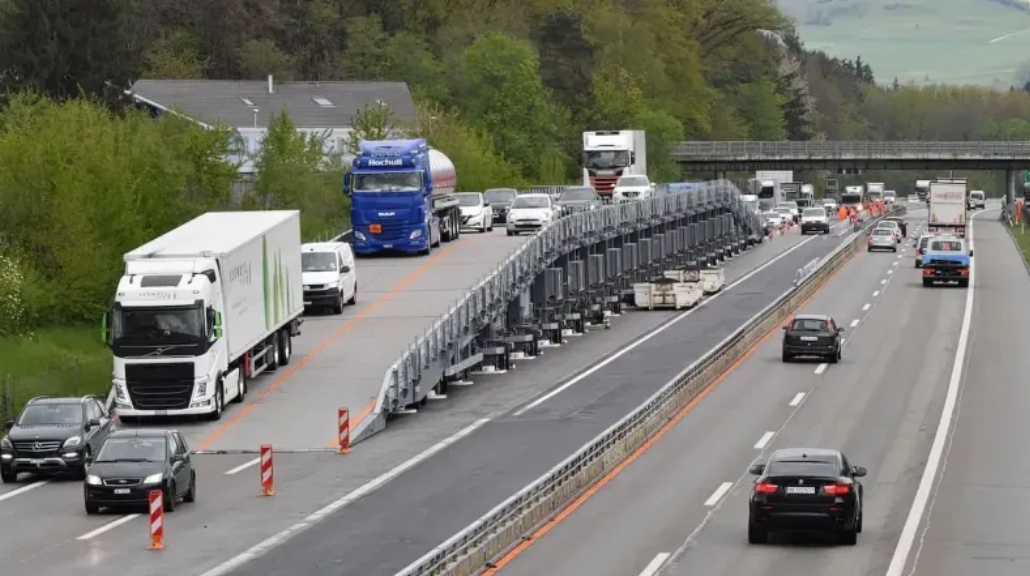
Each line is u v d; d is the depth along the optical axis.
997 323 176.50
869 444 104.12
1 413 116.56
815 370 141.00
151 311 109.00
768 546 73.12
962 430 109.81
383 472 95.00
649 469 95.62
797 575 66.81
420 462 98.25
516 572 67.81
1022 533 76.38
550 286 161.50
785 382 133.62
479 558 68.62
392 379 113.94
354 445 104.69
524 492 76.94
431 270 175.50
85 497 84.69
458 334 130.38
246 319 118.12
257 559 72.12
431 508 83.62
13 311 145.25
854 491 73.00
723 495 86.69
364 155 186.00
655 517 80.81
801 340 145.75
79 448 96.69
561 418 114.44
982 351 153.62
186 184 183.00
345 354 132.75
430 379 121.50
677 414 117.19
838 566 68.69
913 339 163.38
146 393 109.00
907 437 107.00
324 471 95.62
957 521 79.56
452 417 116.06
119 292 109.38
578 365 143.25
